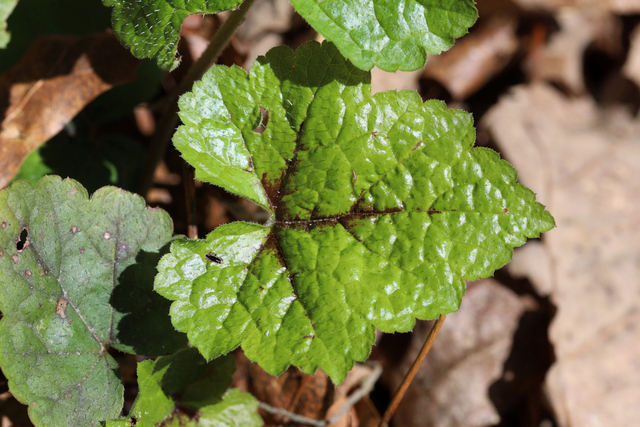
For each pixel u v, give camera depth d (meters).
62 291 0.34
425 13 0.33
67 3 0.39
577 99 0.55
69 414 0.33
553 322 0.43
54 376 0.33
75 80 0.38
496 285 0.44
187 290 0.33
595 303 0.44
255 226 0.35
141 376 0.34
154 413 0.34
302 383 0.39
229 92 0.34
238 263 0.34
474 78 0.53
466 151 0.34
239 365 0.39
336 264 0.34
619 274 0.45
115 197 0.34
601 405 0.42
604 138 0.51
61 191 0.34
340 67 0.34
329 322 0.34
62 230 0.34
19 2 0.38
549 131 0.50
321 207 0.35
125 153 0.40
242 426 0.36
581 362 0.43
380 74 0.48
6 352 0.32
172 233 0.35
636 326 0.44
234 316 0.34
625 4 0.57
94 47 0.38
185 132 0.34
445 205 0.34
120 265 0.34
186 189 0.38
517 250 0.45
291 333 0.34
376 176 0.35
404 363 0.42
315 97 0.35
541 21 0.55
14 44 0.38
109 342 0.34
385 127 0.35
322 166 0.35
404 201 0.35
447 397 0.42
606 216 0.47
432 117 0.35
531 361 0.43
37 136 0.37
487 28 0.54
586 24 0.56
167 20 0.33
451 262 0.34
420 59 0.33
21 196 0.33
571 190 0.47
